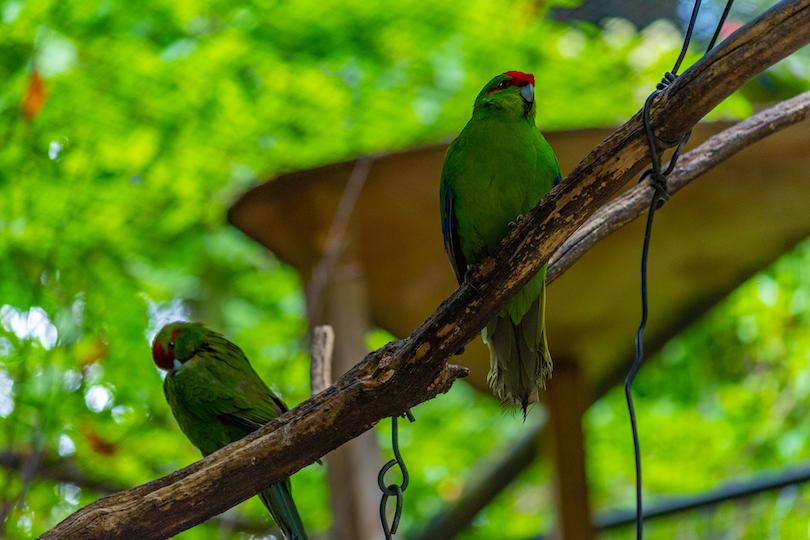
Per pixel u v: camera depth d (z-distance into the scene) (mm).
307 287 9664
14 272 11477
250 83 12062
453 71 12312
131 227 13023
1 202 11648
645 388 16016
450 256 6738
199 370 7637
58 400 9070
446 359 5004
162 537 5160
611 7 11914
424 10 11664
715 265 10148
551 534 11312
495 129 6301
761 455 14914
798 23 4301
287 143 12453
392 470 15273
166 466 12867
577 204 4738
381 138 12391
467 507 12547
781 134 8469
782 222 9484
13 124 11297
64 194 11852
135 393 13195
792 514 12602
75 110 11625
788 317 15188
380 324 10867
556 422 11320
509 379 5938
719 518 13047
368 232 9602
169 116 12070
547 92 12242
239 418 7477
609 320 10906
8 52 11188
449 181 6574
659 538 13352
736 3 11602
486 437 15938
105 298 12812
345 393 5051
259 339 14625
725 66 4410
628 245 9758
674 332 11125
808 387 15023
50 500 10852
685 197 9250
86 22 11312
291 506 6738
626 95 12367
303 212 9430
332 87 12133
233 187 13094
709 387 15766
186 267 14016
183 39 11703
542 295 5887
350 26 11883
